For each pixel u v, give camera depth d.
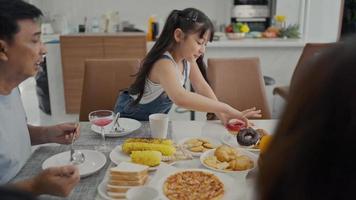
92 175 1.14
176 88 1.57
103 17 4.20
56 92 3.90
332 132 0.33
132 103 1.79
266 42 3.74
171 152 1.25
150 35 3.87
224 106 1.57
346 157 0.32
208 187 1.00
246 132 1.38
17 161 1.19
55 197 1.00
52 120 3.91
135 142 1.27
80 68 3.74
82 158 1.23
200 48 1.66
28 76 1.16
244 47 3.74
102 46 3.69
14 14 1.04
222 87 2.12
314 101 0.34
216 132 1.54
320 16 4.05
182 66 1.77
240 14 4.25
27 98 4.59
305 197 0.34
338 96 0.33
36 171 1.18
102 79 2.10
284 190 0.35
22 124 1.29
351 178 0.32
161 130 1.41
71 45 3.68
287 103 0.37
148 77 1.72
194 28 1.60
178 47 1.67
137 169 1.04
